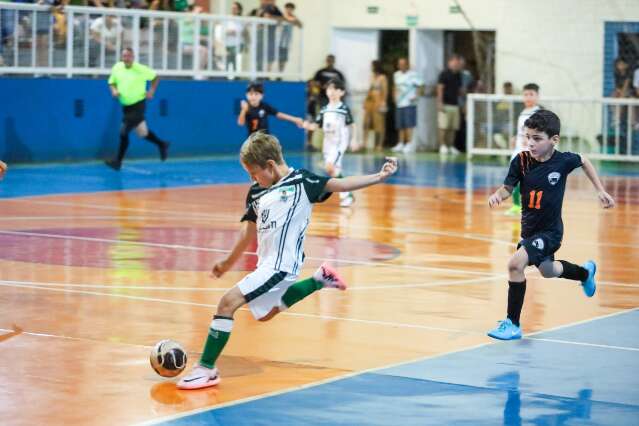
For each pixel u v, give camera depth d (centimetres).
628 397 1247
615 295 1873
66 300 1777
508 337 1523
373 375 1327
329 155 3225
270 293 1286
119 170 4203
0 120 4216
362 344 1491
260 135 1283
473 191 3722
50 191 3453
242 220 1318
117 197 3331
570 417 1166
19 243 2381
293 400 1213
